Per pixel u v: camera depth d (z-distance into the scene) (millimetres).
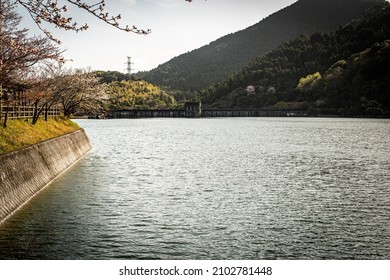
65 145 34188
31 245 15188
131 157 42375
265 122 141125
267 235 16875
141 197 23219
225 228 17688
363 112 164500
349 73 183750
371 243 16109
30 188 21875
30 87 25078
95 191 24406
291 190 25734
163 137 73625
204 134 81688
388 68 164750
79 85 51250
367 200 23125
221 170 33875
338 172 33000
